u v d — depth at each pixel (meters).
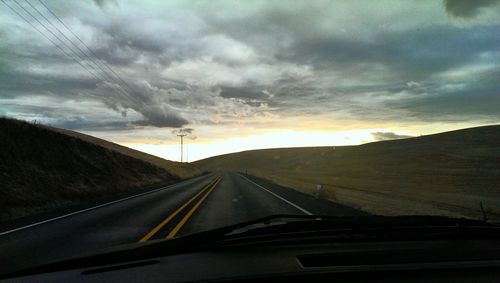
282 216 4.14
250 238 3.68
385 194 36.59
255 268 2.95
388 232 3.99
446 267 2.91
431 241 3.90
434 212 20.94
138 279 2.80
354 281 2.72
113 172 37.19
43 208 16.95
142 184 42.09
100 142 92.62
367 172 93.31
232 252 3.50
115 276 2.88
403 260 3.14
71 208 16.02
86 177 28.95
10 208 15.25
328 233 3.88
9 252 7.42
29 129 27.48
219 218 12.82
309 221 3.88
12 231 10.01
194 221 12.00
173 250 3.51
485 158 88.38
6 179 18.59
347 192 36.38
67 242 8.45
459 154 101.31
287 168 177.75
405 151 132.75
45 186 21.14
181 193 26.00
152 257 3.46
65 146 32.12
